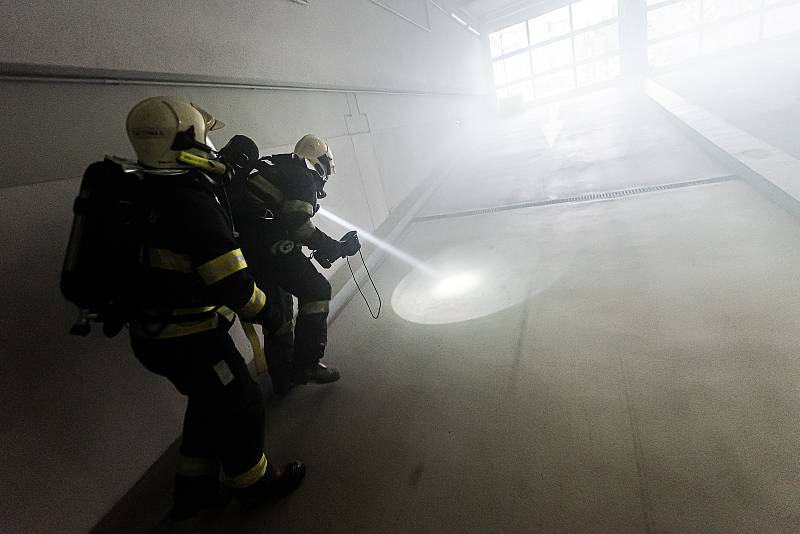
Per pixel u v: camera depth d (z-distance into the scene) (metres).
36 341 1.39
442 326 2.46
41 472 1.34
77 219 1.08
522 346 2.08
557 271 2.77
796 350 1.59
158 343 1.20
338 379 2.15
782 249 2.32
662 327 1.94
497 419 1.65
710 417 1.41
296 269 1.88
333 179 3.50
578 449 1.42
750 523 1.08
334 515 1.43
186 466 1.36
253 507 1.53
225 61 2.44
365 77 4.38
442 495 1.39
